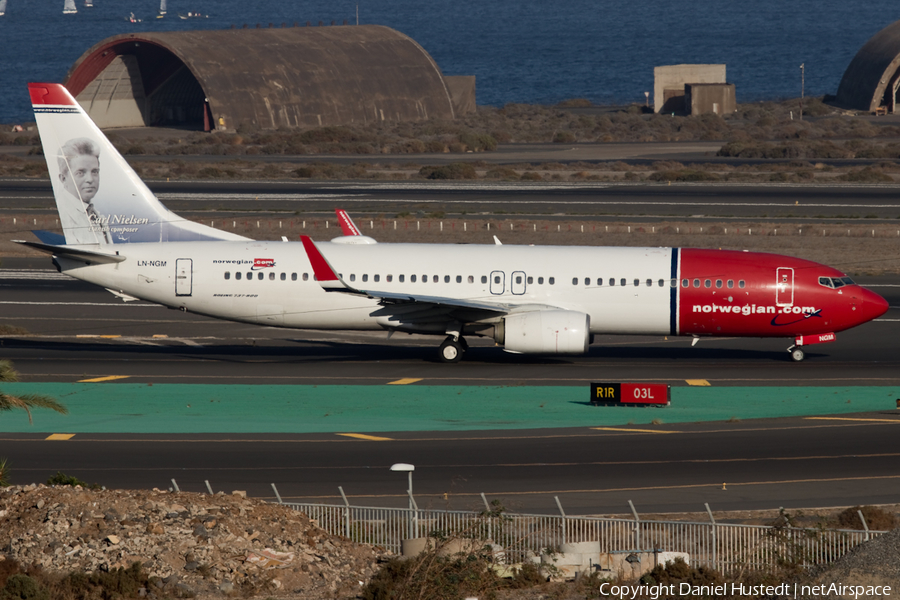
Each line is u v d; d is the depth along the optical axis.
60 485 113.25
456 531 104.44
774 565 99.69
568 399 186.00
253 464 144.12
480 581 96.19
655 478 136.75
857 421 168.12
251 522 104.62
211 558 97.69
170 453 149.38
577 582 99.56
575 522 111.25
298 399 185.38
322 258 198.12
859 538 99.50
